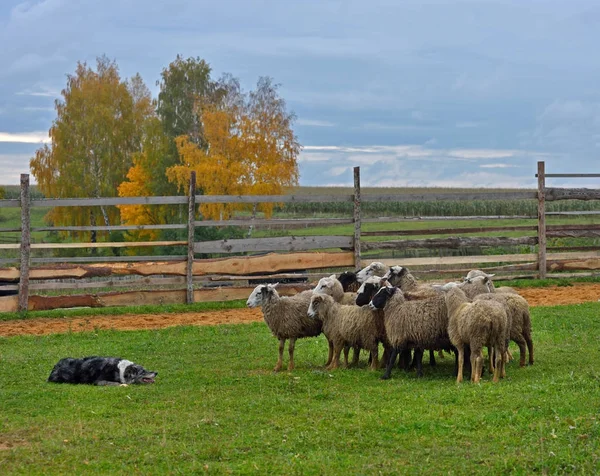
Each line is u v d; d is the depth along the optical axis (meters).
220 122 57.50
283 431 10.59
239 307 23.97
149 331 20.06
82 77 70.19
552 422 10.41
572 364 14.71
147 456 9.66
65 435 10.65
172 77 68.62
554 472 8.78
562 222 57.97
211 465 9.27
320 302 14.93
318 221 26.12
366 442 9.98
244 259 25.03
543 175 27.86
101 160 67.75
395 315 13.99
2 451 10.07
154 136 64.75
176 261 24.61
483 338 13.00
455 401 11.80
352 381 13.82
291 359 15.37
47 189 68.56
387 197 26.80
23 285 23.00
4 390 13.56
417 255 43.81
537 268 28.08
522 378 13.41
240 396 12.84
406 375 14.38
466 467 8.98
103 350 17.45
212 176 55.47
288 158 58.69
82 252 58.75
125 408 12.21
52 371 14.39
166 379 14.37
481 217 27.53
